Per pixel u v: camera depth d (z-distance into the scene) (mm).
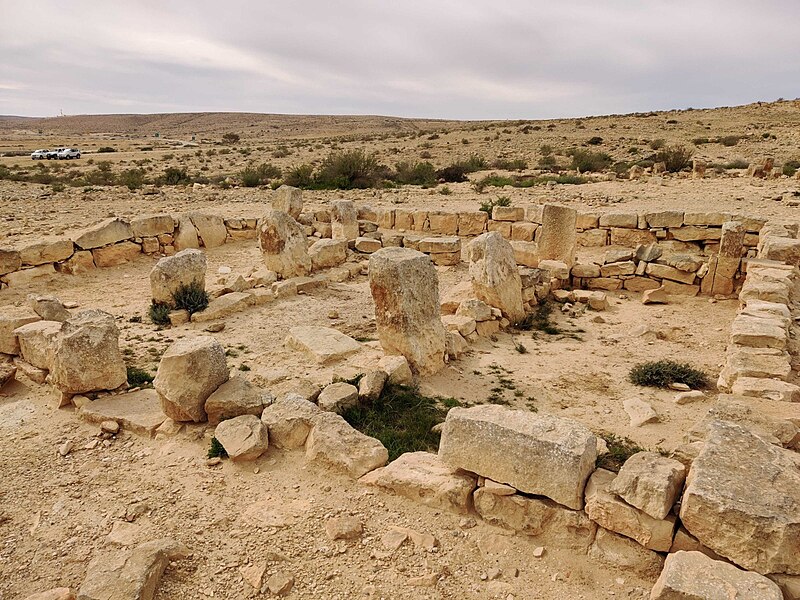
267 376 6934
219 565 3949
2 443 5598
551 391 6988
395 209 17531
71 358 6164
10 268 11312
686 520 3482
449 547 4090
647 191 21484
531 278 10656
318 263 13180
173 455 5336
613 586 3701
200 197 23156
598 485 3906
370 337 8883
